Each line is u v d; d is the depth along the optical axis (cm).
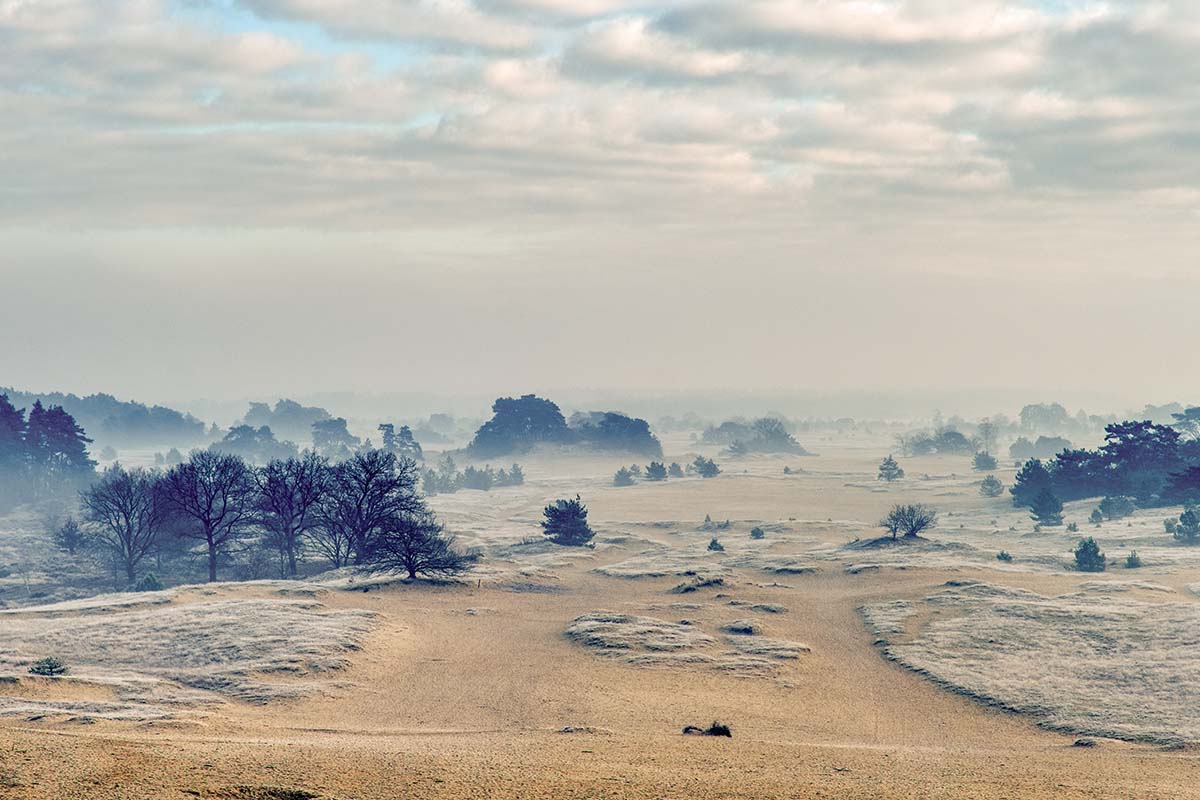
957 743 5366
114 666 7188
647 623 8875
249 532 16800
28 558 16475
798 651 7825
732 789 3403
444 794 3147
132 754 3381
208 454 16612
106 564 15912
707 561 13762
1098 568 11894
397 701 6300
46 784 2892
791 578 12019
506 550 15588
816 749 4612
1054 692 6328
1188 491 18362
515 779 3412
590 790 3284
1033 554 13275
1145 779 3984
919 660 7406
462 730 5319
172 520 15325
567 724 5588
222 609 9231
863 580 11462
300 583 11494
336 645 7688
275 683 6656
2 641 7881
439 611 9862
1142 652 7225
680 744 4594
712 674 7119
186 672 6925
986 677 6825
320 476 15700
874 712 6178
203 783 3047
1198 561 12062
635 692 6538
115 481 16275
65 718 4956
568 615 9719
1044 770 4156
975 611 8975
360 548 14375
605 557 14738
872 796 3394
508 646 8188
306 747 3928
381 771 3444
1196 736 5162
